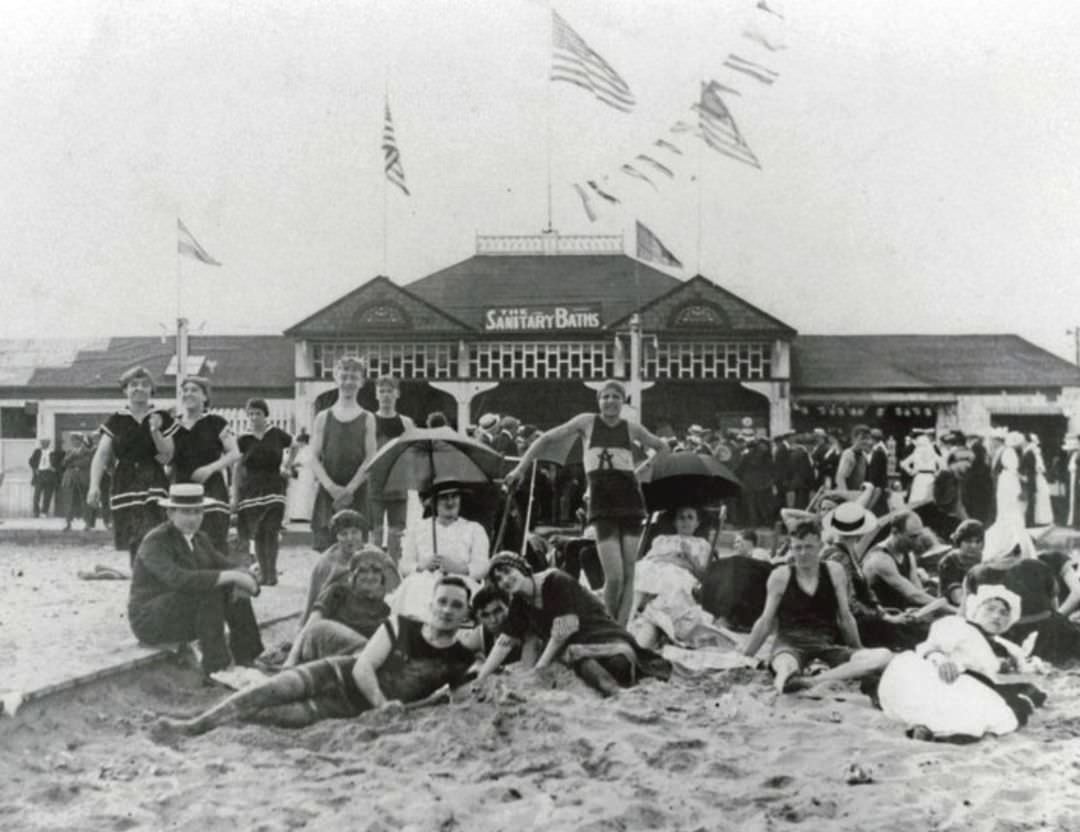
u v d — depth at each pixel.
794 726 5.52
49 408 21.52
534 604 6.38
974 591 7.36
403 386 22.56
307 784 4.71
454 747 5.19
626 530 7.52
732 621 7.77
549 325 22.80
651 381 23.00
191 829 4.19
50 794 4.57
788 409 22.64
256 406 10.28
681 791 4.59
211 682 6.60
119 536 9.24
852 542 8.09
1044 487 16.25
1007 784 4.64
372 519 8.91
